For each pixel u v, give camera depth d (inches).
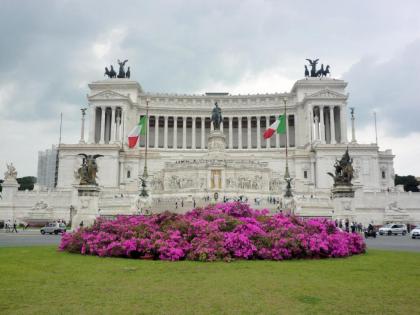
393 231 2657.5
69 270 743.7
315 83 5369.1
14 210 3641.7
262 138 5812.0
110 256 964.0
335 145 4411.9
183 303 504.7
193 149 5442.9
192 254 893.8
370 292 566.9
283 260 901.8
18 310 469.4
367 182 4335.6
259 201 3324.3
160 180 3875.5
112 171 4448.8
